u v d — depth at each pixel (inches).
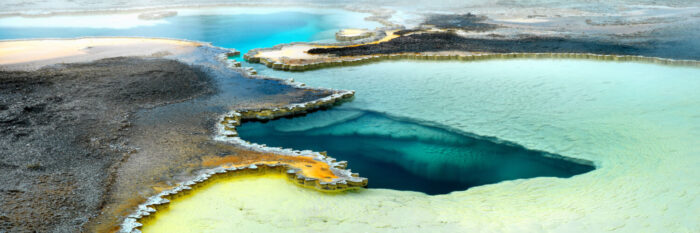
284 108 646.5
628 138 530.9
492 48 1000.9
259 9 1717.5
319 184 419.2
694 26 1202.6
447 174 492.7
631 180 414.6
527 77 806.5
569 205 377.7
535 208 378.3
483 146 556.1
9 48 990.4
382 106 689.6
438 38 1115.3
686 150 461.4
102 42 1071.0
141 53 954.7
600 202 375.6
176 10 1679.4
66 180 415.5
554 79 788.0
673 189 375.2
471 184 469.4
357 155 538.6
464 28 1263.5
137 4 1796.3
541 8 1665.8
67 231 339.9
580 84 754.2
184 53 969.5
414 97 724.0
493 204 396.8
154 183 417.4
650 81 748.6
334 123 632.4
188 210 380.2
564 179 453.1
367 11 1636.3
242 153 491.8
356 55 956.0
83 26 1323.8
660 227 315.3
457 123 621.3
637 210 347.6
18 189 394.0
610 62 891.4
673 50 941.2
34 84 705.0
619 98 673.6
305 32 1257.4
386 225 347.9
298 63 891.4
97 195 392.5
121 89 694.5
